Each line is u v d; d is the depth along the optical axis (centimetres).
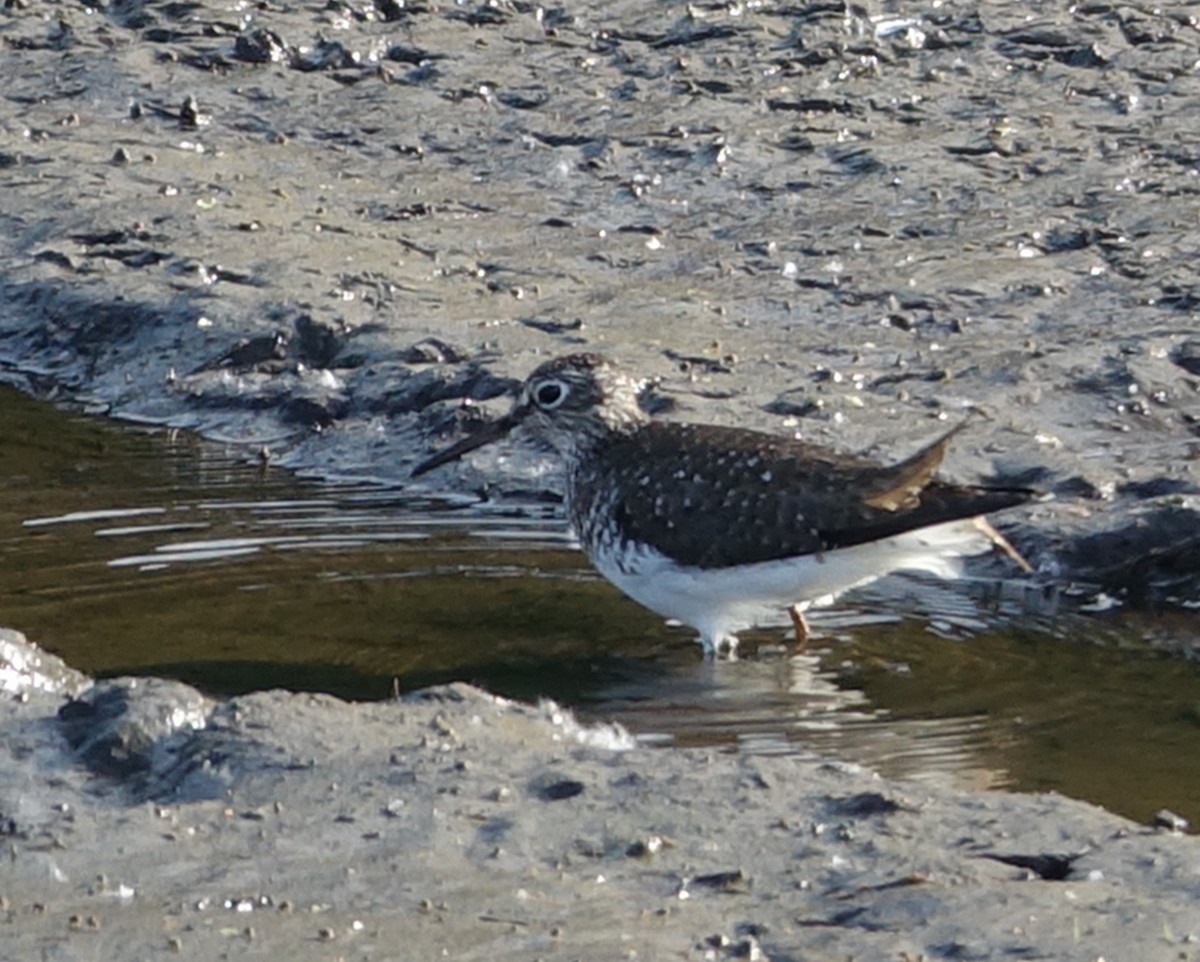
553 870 878
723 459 1224
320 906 853
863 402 1524
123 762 986
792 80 2105
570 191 1931
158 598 1292
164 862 893
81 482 1508
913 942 812
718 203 1895
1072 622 1294
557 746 996
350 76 2169
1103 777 1060
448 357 1628
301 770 966
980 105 2039
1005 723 1135
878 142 1975
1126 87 2055
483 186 1955
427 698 1046
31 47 2236
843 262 1767
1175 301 1664
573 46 2202
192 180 1948
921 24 2195
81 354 1734
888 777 1058
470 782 952
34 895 868
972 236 1798
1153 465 1424
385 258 1798
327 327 1686
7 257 1831
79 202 1892
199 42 2231
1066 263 1741
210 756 979
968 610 1315
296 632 1246
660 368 1583
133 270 1791
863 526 1177
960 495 1164
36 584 1311
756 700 1170
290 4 2295
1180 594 1331
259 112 2102
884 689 1188
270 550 1379
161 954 819
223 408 1639
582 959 806
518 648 1236
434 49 2200
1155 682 1195
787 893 855
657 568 1231
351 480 1527
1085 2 2219
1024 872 865
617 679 1198
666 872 874
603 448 1284
